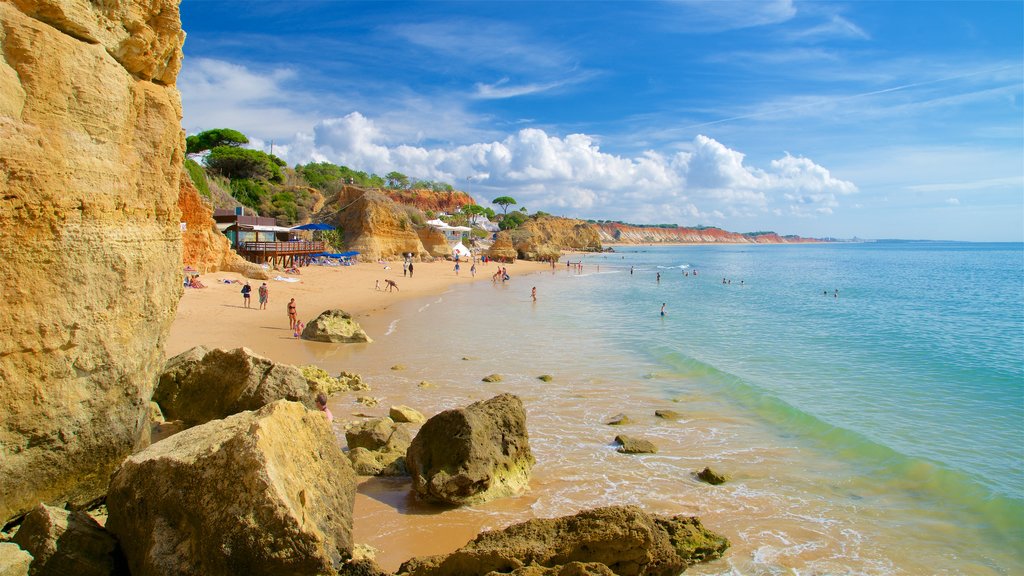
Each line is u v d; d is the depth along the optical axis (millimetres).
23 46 6801
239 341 24312
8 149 6586
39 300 7059
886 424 15875
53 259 7191
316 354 23219
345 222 83625
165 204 9477
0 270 6637
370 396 17359
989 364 23750
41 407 7184
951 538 10047
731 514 10734
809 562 9172
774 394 18484
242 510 6391
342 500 7910
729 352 26250
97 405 7969
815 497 11547
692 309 43219
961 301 49312
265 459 6570
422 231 94562
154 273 9133
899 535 10102
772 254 186875
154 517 6711
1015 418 16422
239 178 90438
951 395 18922
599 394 18672
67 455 7605
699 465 13062
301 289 45000
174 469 6781
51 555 6340
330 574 6465
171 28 9141
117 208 8234
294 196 97375
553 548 7598
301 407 8141
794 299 51188
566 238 172625
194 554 6441
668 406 17531
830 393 19141
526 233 125438
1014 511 10758
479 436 11047
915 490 11914
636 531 7738
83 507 7988
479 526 9867
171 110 9406
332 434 8430
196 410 12922
